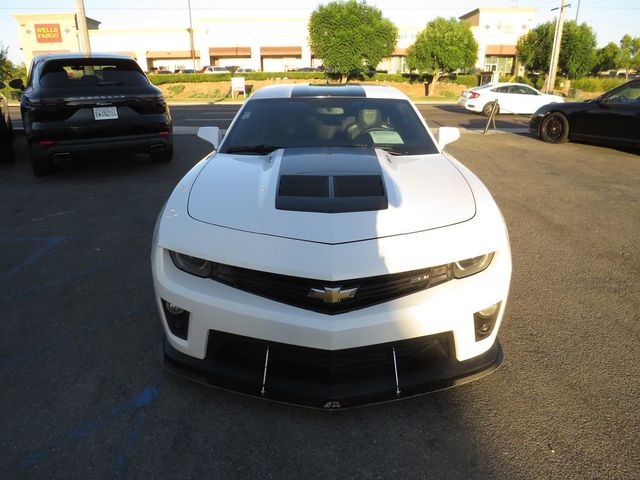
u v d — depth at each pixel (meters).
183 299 2.08
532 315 3.07
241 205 2.24
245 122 3.38
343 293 1.92
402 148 3.11
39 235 4.47
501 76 38.97
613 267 3.85
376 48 34.94
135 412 2.21
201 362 2.15
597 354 2.64
